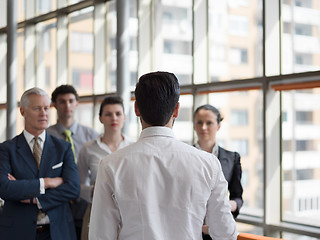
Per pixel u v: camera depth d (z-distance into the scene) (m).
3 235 2.40
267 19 3.95
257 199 4.16
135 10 5.55
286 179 3.89
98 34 6.23
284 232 3.74
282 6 3.94
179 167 1.33
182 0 5.10
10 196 2.37
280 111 3.93
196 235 1.34
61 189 2.49
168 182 1.33
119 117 3.33
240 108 4.76
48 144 2.58
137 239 1.29
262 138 3.94
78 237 3.29
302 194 3.80
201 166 1.35
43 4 7.48
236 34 4.91
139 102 1.40
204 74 4.78
